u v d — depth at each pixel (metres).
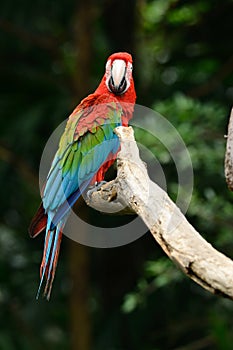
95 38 13.76
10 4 13.35
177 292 12.90
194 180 11.42
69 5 13.40
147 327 13.02
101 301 13.93
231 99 13.24
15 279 13.88
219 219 11.02
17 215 14.38
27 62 13.98
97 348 13.21
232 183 5.07
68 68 13.71
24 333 13.60
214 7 12.77
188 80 13.34
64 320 13.91
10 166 13.82
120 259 13.64
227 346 11.52
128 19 13.37
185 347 12.29
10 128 13.40
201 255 4.55
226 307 12.48
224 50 13.16
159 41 13.46
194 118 10.92
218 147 11.17
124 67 8.05
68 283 14.04
